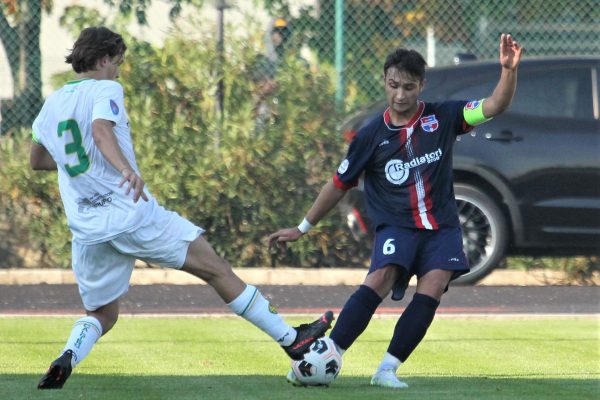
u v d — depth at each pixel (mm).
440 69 40219
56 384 20484
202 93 43531
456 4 47906
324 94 43688
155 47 43500
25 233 43656
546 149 39500
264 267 43562
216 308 35938
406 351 21375
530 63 40281
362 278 42125
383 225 21578
